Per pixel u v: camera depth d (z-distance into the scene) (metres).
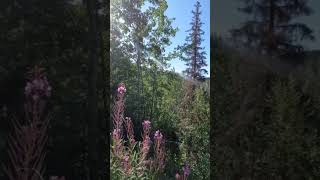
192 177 4.59
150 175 4.10
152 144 4.68
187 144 4.83
